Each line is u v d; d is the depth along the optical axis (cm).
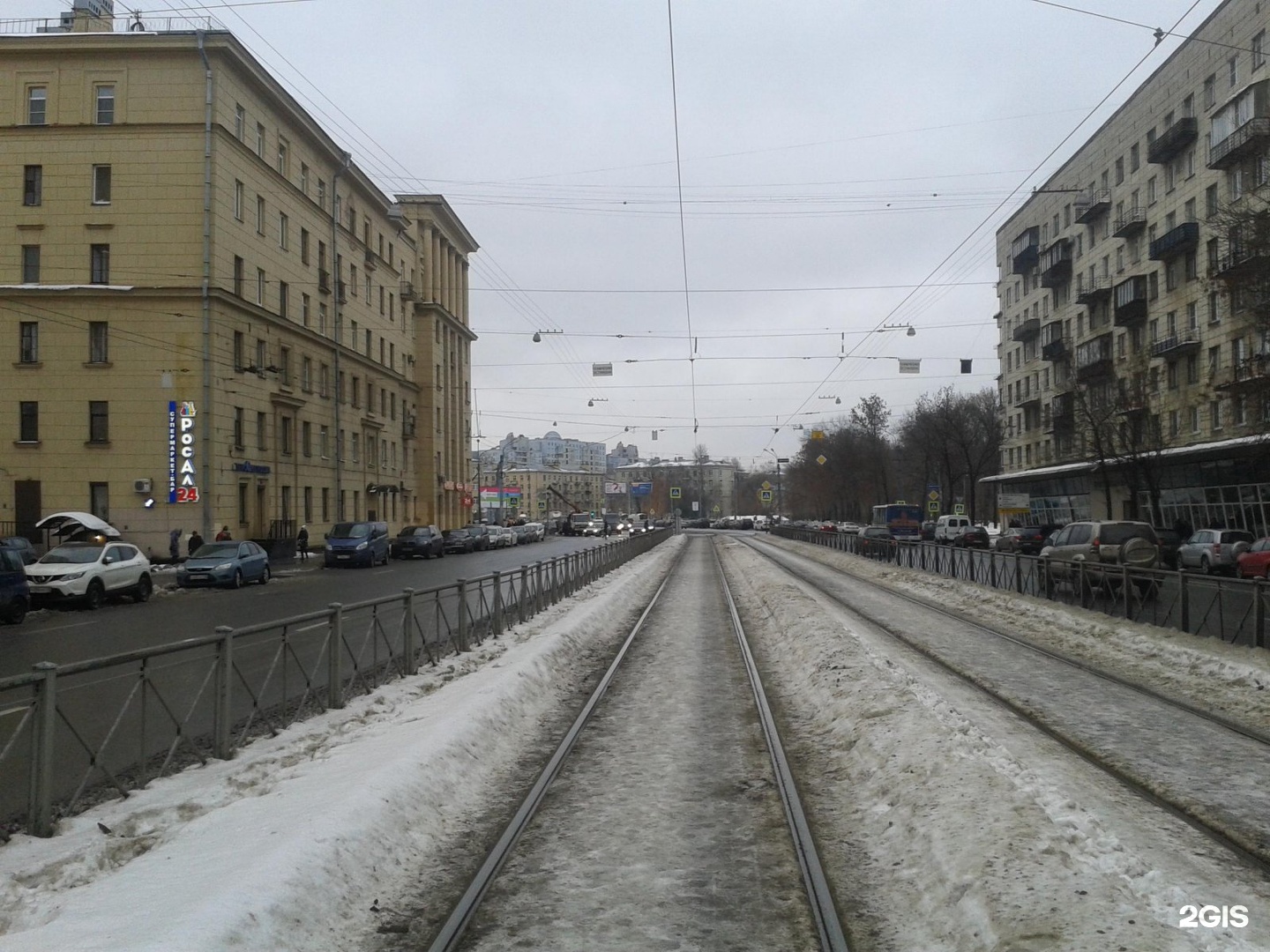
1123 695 999
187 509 3406
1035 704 952
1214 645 1241
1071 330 5312
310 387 4344
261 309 3781
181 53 3447
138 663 636
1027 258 5831
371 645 1005
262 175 3844
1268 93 3278
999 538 4388
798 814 595
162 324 3412
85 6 3731
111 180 3438
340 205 4812
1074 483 5075
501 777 710
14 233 3450
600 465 16950
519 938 427
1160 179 4228
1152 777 679
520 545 6625
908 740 701
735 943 422
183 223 3422
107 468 3406
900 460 8206
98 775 604
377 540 3831
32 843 524
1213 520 3878
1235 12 3572
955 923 418
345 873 471
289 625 832
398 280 5775
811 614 1598
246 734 752
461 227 7025
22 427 3434
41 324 3419
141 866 474
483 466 13775
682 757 767
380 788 577
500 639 1426
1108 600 1653
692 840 561
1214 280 2677
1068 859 455
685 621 1852
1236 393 2842
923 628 1616
